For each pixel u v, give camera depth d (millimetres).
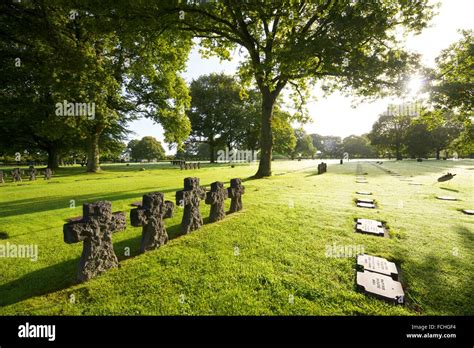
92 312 2807
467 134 13242
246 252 4449
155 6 11000
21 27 8523
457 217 6707
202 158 86875
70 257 4270
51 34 8414
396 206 8070
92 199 9344
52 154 34031
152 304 2949
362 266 3926
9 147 30656
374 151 97000
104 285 3342
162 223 4766
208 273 3684
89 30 10914
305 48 10688
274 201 8766
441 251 4461
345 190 11367
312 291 3240
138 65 18953
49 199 9414
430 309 2914
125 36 12352
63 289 3248
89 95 13047
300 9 13734
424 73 11484
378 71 11617
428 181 14898
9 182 16016
